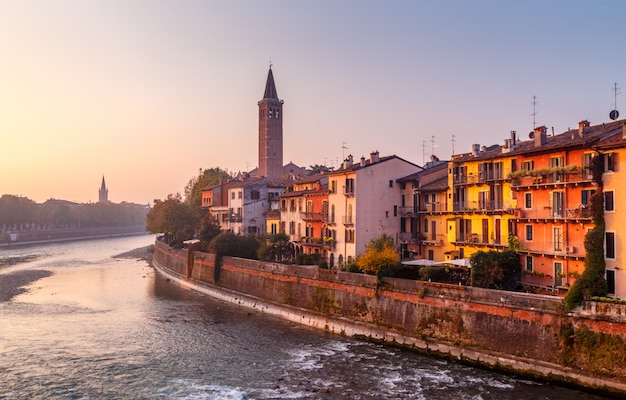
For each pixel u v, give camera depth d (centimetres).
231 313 6806
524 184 5147
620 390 3531
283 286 6656
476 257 4944
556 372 3888
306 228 8600
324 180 8831
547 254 4753
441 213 6538
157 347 5231
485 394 3772
